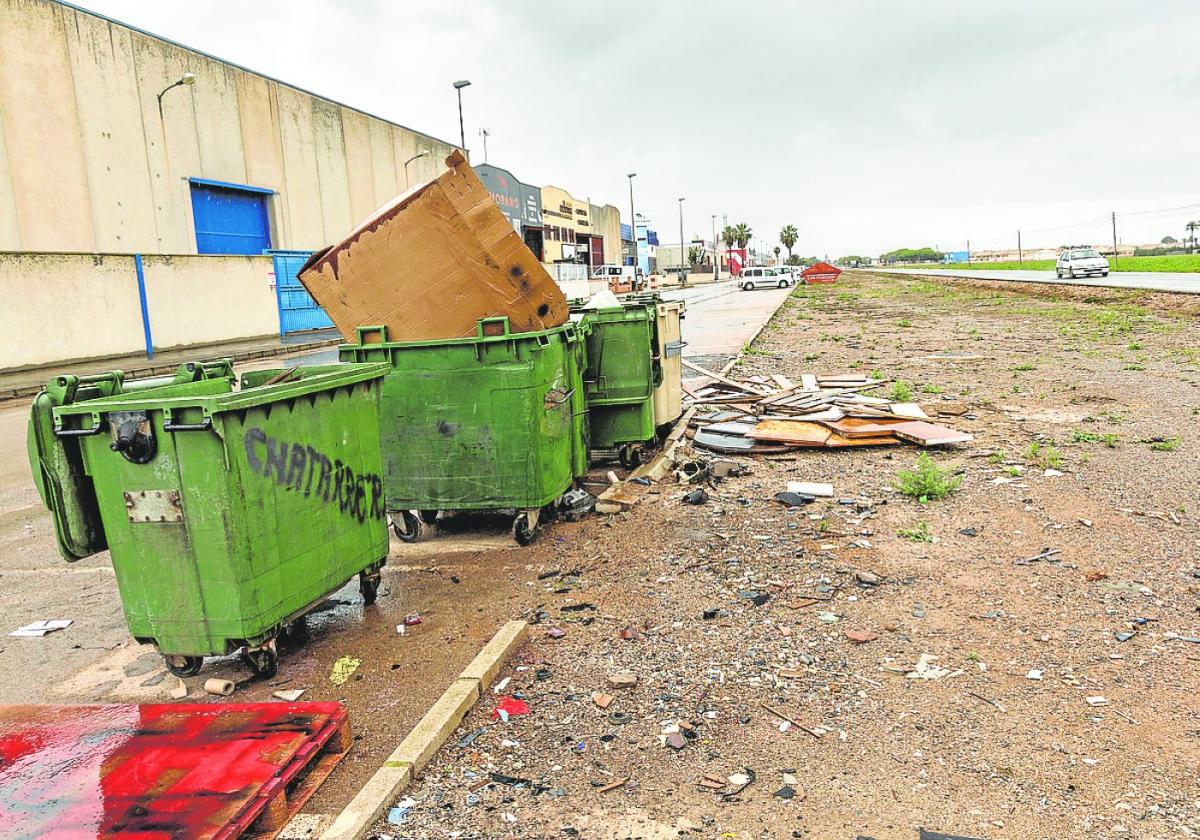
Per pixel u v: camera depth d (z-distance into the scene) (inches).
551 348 228.1
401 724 136.8
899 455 307.6
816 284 2714.1
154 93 1176.2
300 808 113.8
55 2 1020.5
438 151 2103.8
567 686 145.9
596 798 114.2
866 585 184.4
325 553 169.3
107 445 144.6
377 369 184.2
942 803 109.4
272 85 1434.5
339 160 1646.2
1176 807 106.0
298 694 149.2
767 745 124.8
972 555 199.9
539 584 197.5
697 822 108.0
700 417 385.4
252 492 147.5
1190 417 345.4
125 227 1127.0
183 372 182.5
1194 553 191.6
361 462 181.9
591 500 255.9
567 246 3100.4
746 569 197.6
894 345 712.4
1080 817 105.2
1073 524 217.3
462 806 113.9
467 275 220.8
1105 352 589.3
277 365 887.7
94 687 158.7
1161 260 2375.7
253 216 1411.2
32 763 114.8
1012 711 130.6
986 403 405.7
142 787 108.0
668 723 132.2
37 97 1001.5
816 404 384.5
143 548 147.5
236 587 145.7
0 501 331.6
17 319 806.5
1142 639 152.2
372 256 220.2
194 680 158.7
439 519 262.2
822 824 106.3
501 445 223.3
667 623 169.9
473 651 163.0
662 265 5428.2
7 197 964.6
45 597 212.7
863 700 136.3
